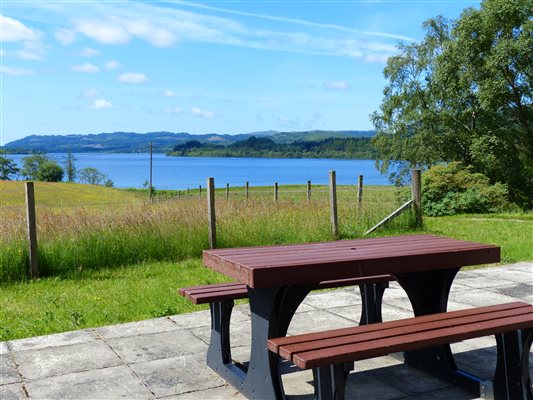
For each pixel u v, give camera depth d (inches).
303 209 528.1
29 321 243.4
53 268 363.9
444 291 164.2
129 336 205.3
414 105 1470.2
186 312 246.7
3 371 170.1
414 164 1440.7
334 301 250.5
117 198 1493.6
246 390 148.3
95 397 149.9
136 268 378.0
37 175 4055.1
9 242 367.9
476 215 810.2
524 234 532.1
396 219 532.7
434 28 1478.8
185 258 412.5
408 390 153.5
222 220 457.4
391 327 133.1
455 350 185.6
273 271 127.8
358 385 157.5
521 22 1216.8
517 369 139.8
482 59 1262.3
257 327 142.6
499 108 1286.9
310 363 110.0
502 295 260.7
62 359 180.5
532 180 1301.7
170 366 173.3
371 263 140.4
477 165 1279.5
